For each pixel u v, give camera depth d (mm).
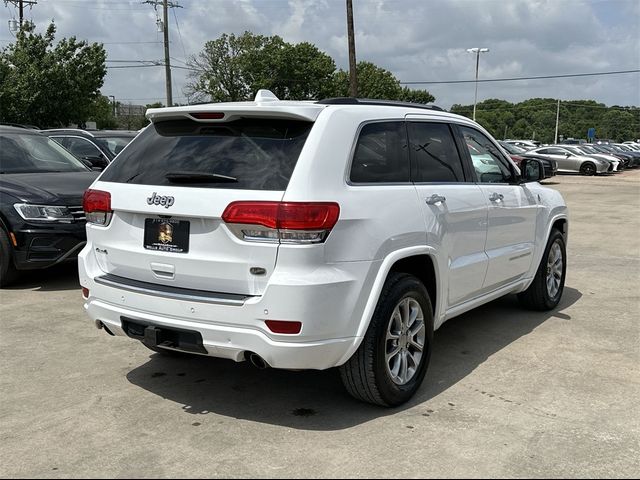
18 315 6008
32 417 3838
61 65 33594
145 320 3752
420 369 4199
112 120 68625
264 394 4227
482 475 3182
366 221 3650
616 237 11578
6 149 7887
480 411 3955
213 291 3594
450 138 4828
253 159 3605
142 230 3834
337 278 3467
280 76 65875
